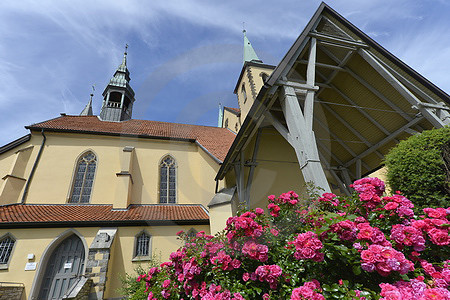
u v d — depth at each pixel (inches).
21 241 307.6
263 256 67.0
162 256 335.0
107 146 486.3
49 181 419.2
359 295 54.9
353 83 281.0
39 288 290.7
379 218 80.7
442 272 62.1
